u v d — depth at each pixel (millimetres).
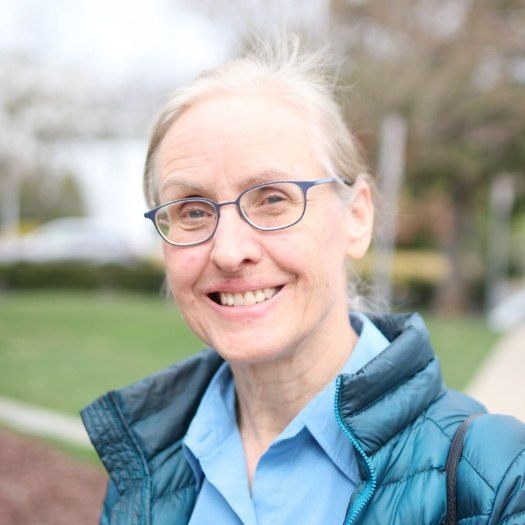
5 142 14898
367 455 1245
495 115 13555
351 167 1468
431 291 18906
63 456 4910
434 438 1263
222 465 1441
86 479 4465
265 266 1319
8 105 14312
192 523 1420
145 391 1589
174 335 10375
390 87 11859
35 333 10570
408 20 12438
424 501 1204
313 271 1336
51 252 20641
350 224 1503
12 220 27922
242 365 1450
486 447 1199
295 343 1363
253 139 1323
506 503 1150
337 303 1450
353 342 1521
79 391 6887
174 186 1382
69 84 14945
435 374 1352
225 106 1356
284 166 1327
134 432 1560
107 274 18750
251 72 1410
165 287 1812
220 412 1522
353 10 12312
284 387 1432
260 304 1338
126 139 16797
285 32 1533
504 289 25328
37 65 14484
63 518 3869
